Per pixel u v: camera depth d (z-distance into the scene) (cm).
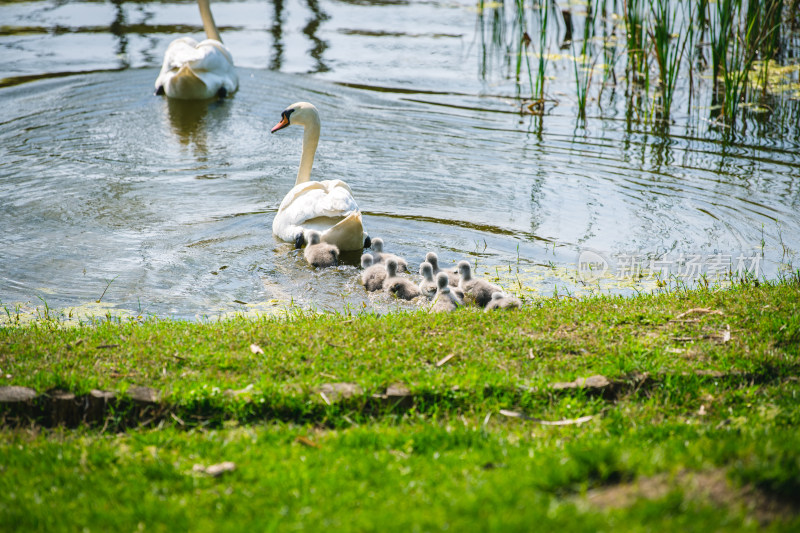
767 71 1892
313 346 745
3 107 1730
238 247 1137
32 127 1625
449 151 1554
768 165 1480
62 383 644
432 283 989
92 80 1950
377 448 574
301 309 940
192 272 1052
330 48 2261
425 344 746
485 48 2248
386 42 2319
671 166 1477
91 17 2528
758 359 712
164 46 2255
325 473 527
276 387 648
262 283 1030
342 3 2794
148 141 1586
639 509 438
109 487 518
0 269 1032
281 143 1605
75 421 634
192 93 1844
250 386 649
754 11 1861
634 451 514
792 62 2086
